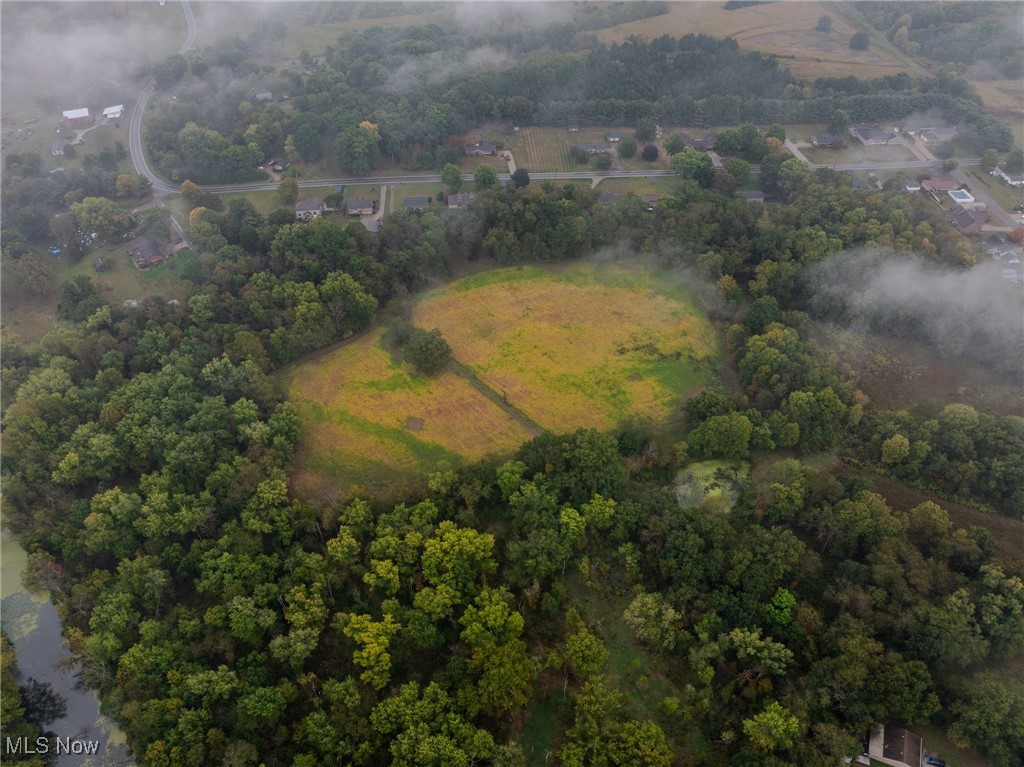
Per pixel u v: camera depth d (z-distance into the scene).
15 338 188.00
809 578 129.62
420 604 119.56
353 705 105.31
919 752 103.19
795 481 138.88
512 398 177.12
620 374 183.75
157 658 111.19
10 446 143.62
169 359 171.00
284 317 186.25
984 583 120.12
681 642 118.69
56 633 124.12
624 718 111.81
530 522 133.88
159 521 131.75
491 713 107.06
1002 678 111.62
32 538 132.75
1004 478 143.88
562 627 124.56
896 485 150.12
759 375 167.50
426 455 162.25
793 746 103.38
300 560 127.88
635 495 144.00
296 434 160.62
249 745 100.75
